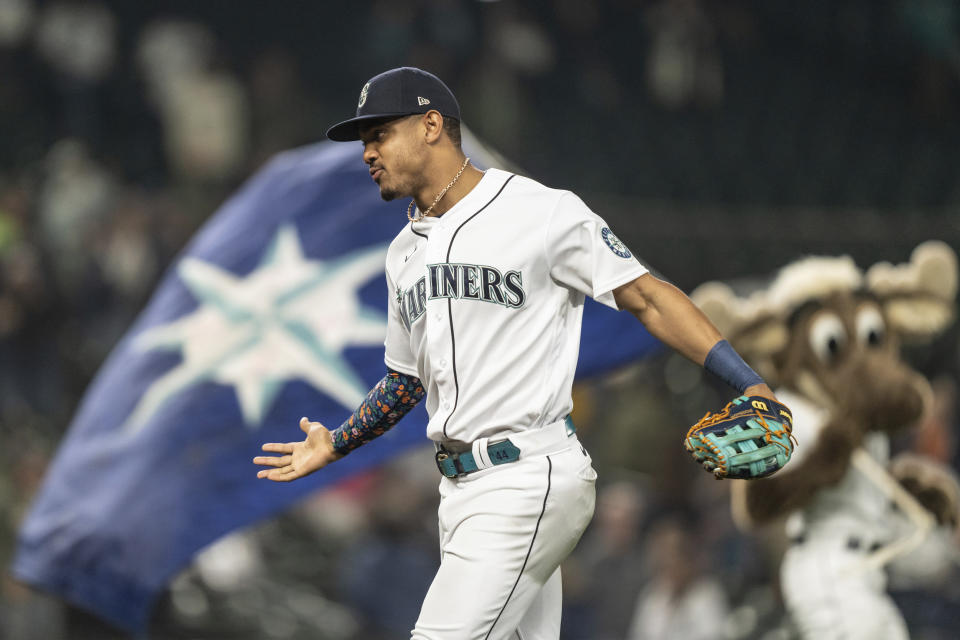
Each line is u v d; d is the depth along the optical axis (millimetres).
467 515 10672
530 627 11500
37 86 47938
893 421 17469
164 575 18766
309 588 33125
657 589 28141
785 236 36531
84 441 19453
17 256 37125
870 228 36625
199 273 19781
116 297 37875
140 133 47812
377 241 19672
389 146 10891
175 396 19234
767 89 53688
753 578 28453
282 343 19297
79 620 28984
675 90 51375
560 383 10672
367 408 11977
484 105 45094
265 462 12328
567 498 10664
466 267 10617
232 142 44062
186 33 47688
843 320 17703
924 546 24906
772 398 9844
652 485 34531
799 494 17109
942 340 34062
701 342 10242
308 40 52844
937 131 52438
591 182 48188
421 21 48844
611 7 54344
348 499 34531
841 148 51188
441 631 10516
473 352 10586
